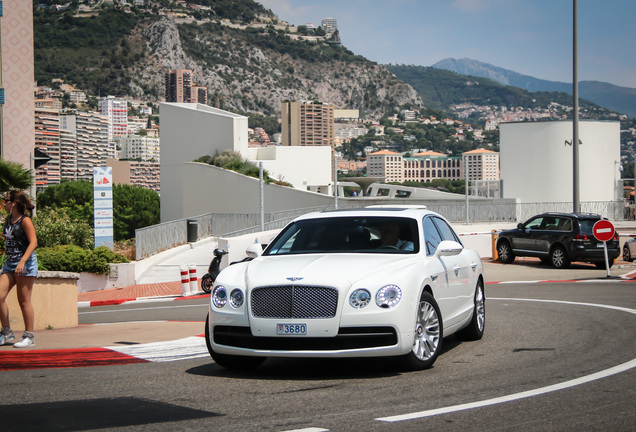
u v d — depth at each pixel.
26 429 5.41
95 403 6.32
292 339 7.27
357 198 61.62
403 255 8.19
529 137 80.00
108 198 30.11
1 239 15.48
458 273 9.07
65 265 25.52
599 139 79.00
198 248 38.41
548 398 6.33
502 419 5.63
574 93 26.62
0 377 7.61
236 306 7.51
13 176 15.94
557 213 24.31
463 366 7.95
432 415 5.77
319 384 7.11
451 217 48.69
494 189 82.19
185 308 17.53
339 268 7.53
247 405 6.22
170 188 81.06
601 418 5.65
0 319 9.69
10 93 38.28
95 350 9.55
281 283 7.30
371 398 6.43
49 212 33.53
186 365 8.43
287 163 81.38
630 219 55.09
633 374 7.34
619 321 11.44
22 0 38.56
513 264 25.73
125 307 19.61
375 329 7.25
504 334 10.39
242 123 74.62
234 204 69.00
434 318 7.95
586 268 23.97
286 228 9.02
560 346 9.20
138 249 29.92
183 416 5.82
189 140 78.62
